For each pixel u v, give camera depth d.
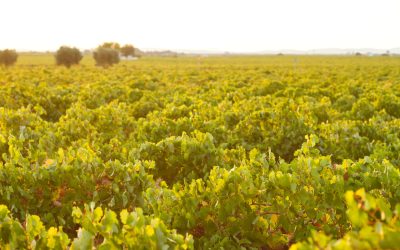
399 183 4.55
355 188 4.62
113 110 10.76
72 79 33.22
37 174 5.41
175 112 11.47
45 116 14.84
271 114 9.33
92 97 17.00
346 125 9.23
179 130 8.92
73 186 5.36
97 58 65.75
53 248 3.42
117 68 56.81
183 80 34.69
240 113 11.02
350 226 4.54
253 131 9.29
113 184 5.34
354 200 1.79
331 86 22.30
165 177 6.88
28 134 7.97
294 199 4.60
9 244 3.58
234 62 100.44
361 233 1.69
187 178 6.54
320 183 4.68
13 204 5.31
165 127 8.95
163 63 89.44
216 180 4.69
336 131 8.98
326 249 1.84
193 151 6.60
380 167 4.98
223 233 4.56
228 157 6.94
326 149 8.49
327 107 13.17
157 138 8.86
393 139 8.87
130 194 5.40
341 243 1.73
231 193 4.56
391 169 4.65
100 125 10.30
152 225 3.19
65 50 62.41
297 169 4.89
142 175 5.49
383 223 1.79
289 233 4.94
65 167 5.41
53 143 7.90
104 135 9.71
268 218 4.73
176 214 4.57
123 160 7.10
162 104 15.58
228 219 4.53
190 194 4.62
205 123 9.25
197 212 4.51
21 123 9.36
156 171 6.84
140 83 25.12
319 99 18.36
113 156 7.21
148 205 5.04
